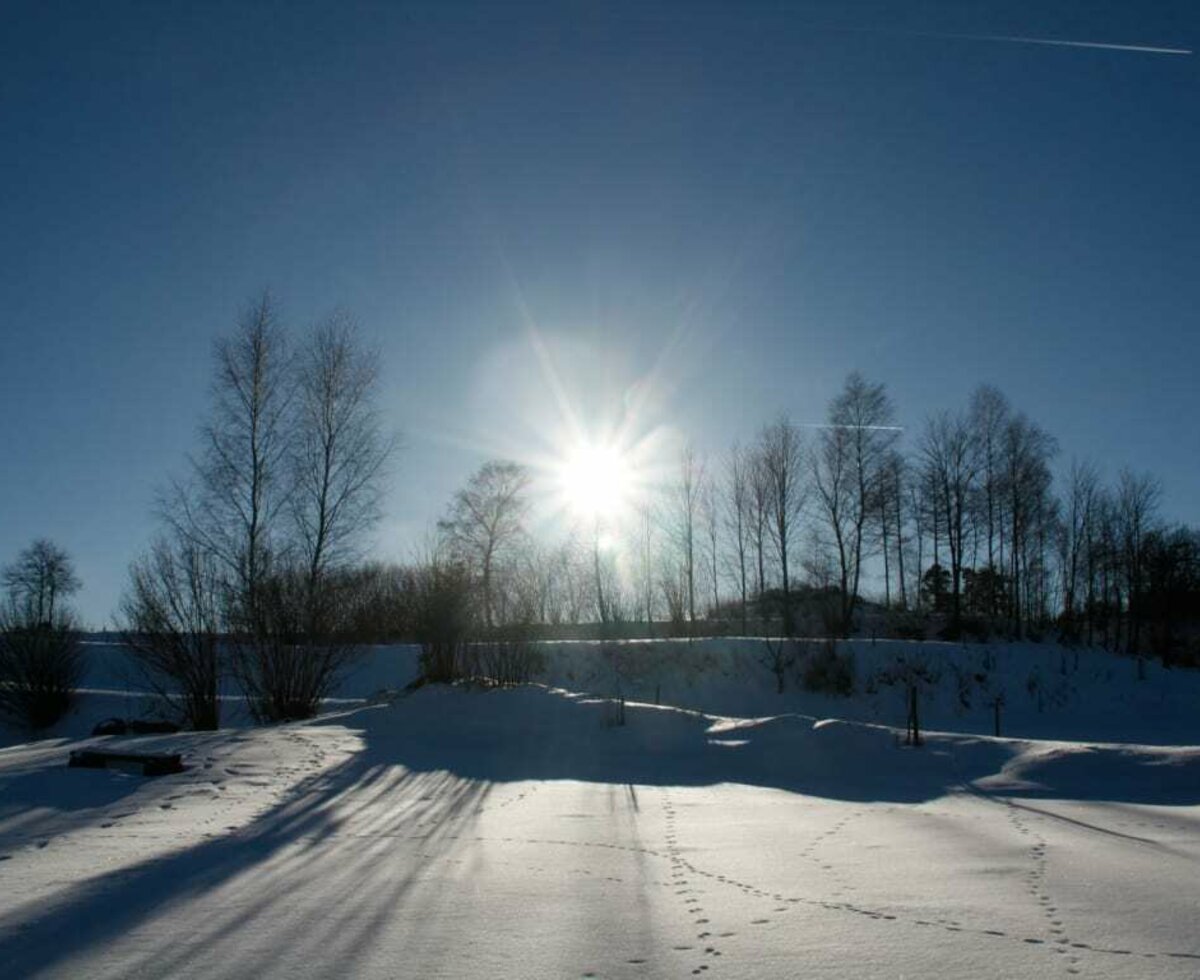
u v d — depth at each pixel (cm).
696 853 995
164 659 2741
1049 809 1322
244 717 3048
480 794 1452
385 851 995
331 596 2930
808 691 3794
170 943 673
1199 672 4038
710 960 630
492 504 5122
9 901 777
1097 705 3647
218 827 1118
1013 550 5328
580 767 1792
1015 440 5428
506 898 797
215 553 2884
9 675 3609
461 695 2350
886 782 1617
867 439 5138
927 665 3866
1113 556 5609
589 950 655
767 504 5278
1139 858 957
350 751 1877
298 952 653
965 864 931
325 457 3131
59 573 5478
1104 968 607
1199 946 652
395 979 599
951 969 607
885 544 5644
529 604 3081
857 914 743
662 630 5425
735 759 1814
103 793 1348
